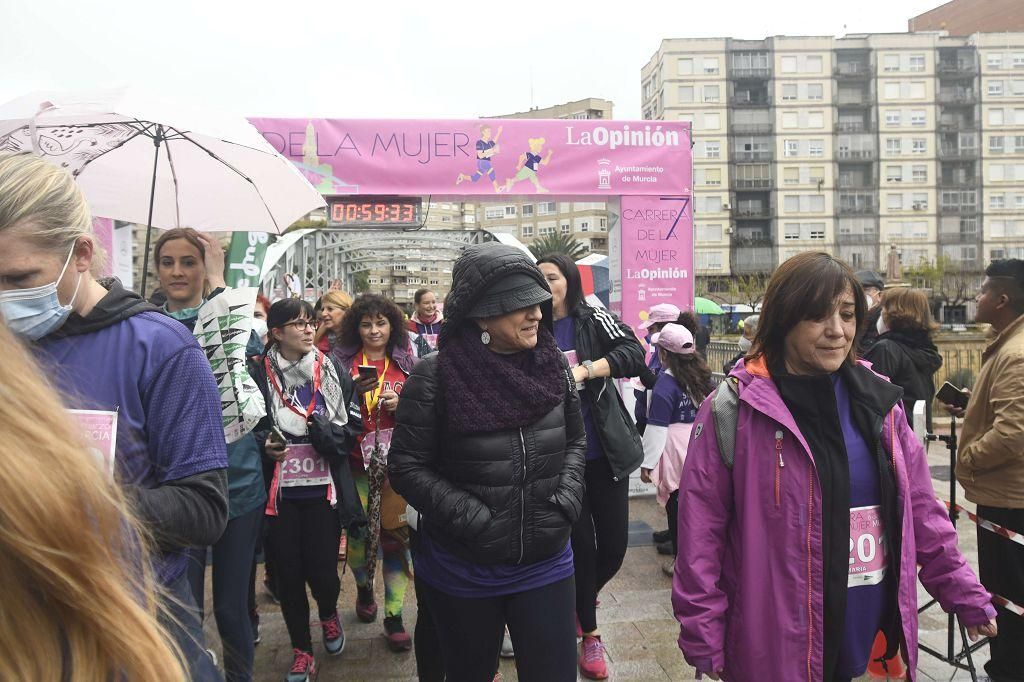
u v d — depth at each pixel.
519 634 2.33
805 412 2.03
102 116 2.96
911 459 2.14
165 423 1.61
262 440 3.43
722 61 79.12
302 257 11.04
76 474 0.79
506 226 87.56
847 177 80.06
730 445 2.10
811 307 1.96
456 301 2.29
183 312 2.94
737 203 80.00
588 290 11.21
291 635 3.47
